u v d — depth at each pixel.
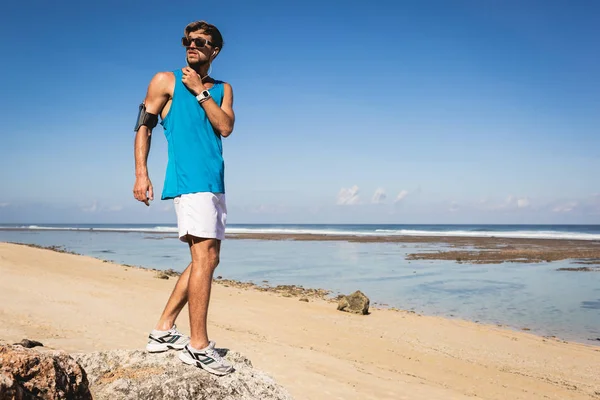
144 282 20.67
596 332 15.41
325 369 10.31
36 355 2.32
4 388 1.99
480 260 36.72
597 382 11.05
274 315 15.92
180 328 12.21
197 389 3.09
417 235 85.62
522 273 29.08
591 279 26.42
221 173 3.42
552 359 12.60
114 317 13.31
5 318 11.85
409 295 21.77
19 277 18.36
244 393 3.24
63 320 12.34
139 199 3.31
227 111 3.44
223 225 3.44
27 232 107.00
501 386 10.54
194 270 3.32
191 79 3.30
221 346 11.34
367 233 97.38
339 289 23.42
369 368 10.90
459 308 18.91
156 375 3.18
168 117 3.39
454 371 11.40
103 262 27.59
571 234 84.44
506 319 17.08
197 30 3.43
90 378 3.17
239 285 24.02
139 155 3.33
